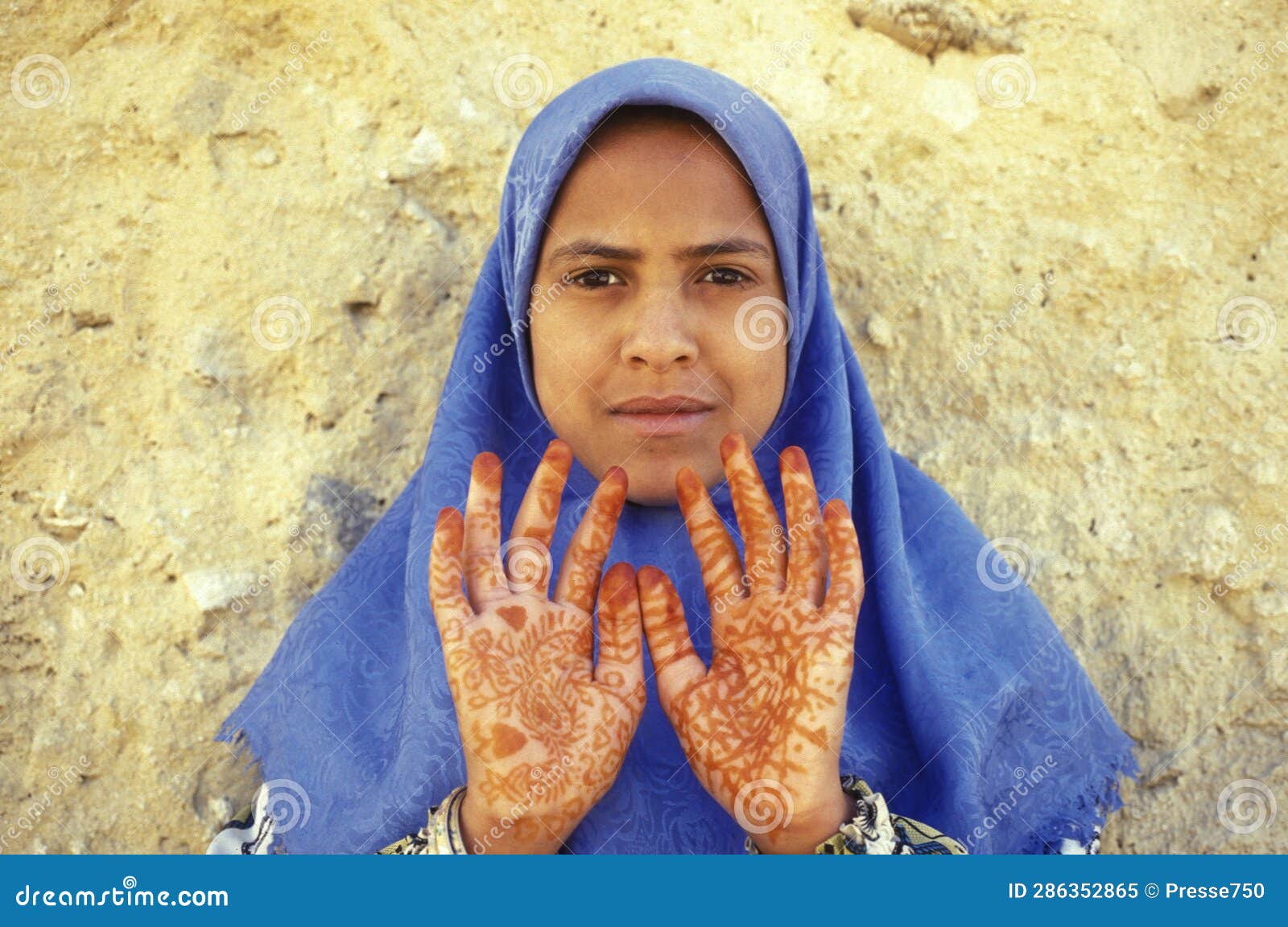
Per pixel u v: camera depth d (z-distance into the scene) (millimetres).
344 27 3312
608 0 3453
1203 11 3359
